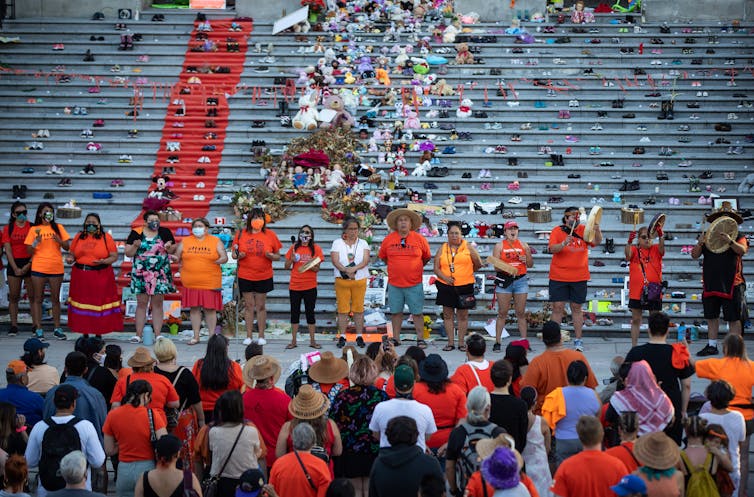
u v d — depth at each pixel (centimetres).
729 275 1484
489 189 2039
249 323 1600
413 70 2345
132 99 2297
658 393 823
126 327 1734
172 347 935
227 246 1823
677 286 1788
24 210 1658
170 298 1761
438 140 2142
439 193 2016
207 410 960
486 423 755
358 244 1593
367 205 1928
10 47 2434
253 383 925
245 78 2359
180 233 1900
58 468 812
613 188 2052
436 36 2466
